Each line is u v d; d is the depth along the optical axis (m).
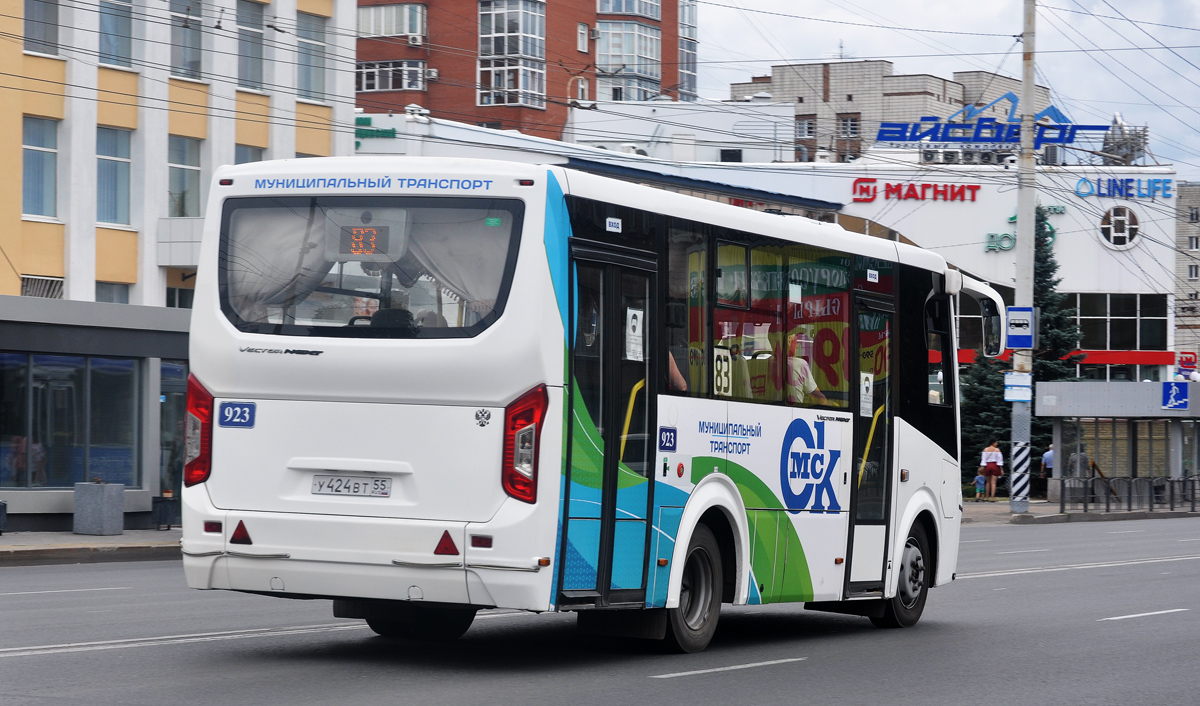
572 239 10.66
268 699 9.25
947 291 16.39
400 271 10.59
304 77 43.00
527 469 10.26
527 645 12.66
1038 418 60.81
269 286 10.85
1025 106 40.78
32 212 36.56
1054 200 77.06
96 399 30.75
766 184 72.69
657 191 11.67
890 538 15.06
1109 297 77.31
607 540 10.95
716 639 13.95
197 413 10.92
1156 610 17.56
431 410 10.41
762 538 12.91
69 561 25.56
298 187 10.88
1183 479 53.53
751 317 12.82
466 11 81.81
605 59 88.19
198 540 10.80
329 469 10.57
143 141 38.62
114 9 38.25
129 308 31.03
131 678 10.02
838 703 10.09
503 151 55.62
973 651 13.42
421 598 10.34
